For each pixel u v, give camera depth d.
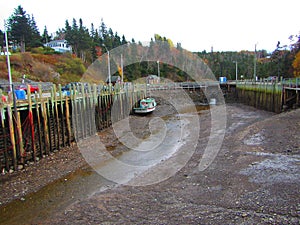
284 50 65.69
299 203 6.82
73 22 75.69
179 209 7.35
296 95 24.55
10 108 12.10
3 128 11.83
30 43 58.88
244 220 6.26
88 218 7.45
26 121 13.73
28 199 9.83
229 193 8.02
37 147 14.68
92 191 10.33
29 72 38.66
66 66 45.50
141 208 7.74
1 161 12.02
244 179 8.98
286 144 12.68
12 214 8.78
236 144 14.06
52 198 9.86
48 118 15.10
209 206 7.31
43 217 8.44
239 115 27.05
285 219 6.11
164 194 8.64
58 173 12.43
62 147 16.50
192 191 8.58
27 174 12.20
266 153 11.68
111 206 8.12
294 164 9.88
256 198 7.41
